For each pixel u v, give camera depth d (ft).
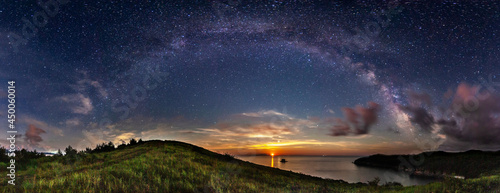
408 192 53.42
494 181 52.06
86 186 35.83
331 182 70.85
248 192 43.55
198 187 42.70
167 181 42.16
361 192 55.21
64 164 52.85
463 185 51.06
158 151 67.72
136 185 38.60
